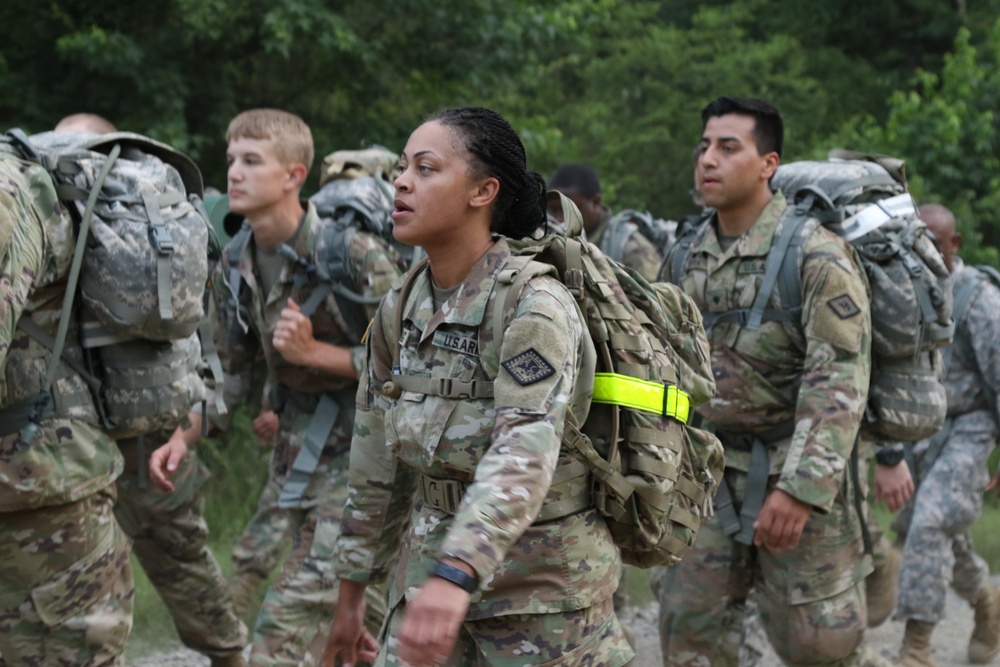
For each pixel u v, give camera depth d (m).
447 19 12.06
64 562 4.23
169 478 5.64
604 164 19.84
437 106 12.75
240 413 10.23
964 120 16.89
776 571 5.13
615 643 3.52
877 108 22.91
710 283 5.22
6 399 4.10
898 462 6.21
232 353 5.84
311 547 5.29
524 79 12.88
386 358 3.64
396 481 3.78
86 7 10.95
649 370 3.46
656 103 20.75
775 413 5.12
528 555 3.36
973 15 22.56
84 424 4.27
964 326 7.20
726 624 5.28
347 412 5.51
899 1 23.34
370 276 5.34
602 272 3.50
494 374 3.27
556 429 3.08
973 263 16.09
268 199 5.37
